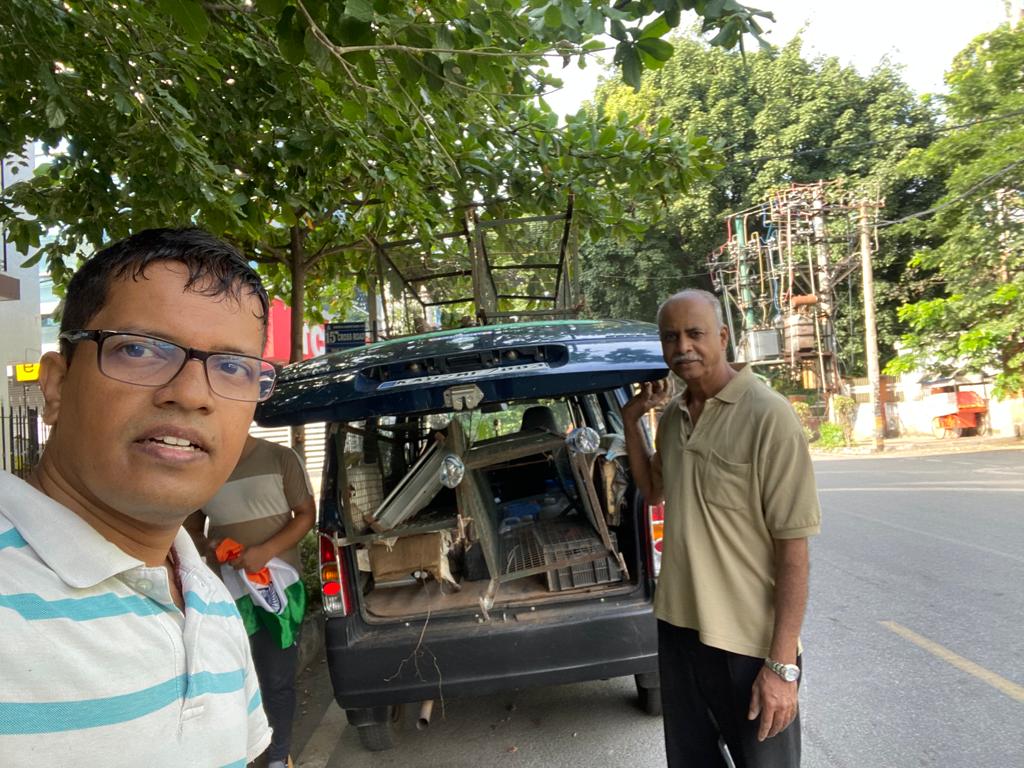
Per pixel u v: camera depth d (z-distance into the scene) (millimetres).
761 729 2047
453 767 3400
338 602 3234
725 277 27359
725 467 2172
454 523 3262
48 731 814
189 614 1072
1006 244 17047
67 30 2971
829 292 25750
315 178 4277
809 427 25312
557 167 5770
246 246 6594
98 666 873
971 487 11406
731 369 2350
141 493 973
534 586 3498
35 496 920
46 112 2857
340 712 4164
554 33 2535
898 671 4172
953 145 17328
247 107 3973
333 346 6668
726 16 2283
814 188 24719
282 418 2943
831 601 5586
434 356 2934
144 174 3641
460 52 2533
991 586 5723
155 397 988
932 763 3168
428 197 5551
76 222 4215
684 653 2334
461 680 3174
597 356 2887
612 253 27359
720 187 26953
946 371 19531
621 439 3719
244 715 1145
